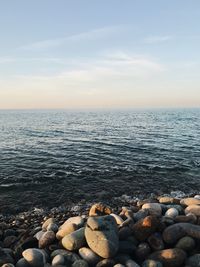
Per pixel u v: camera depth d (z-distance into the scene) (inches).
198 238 332.2
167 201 494.0
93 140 1670.8
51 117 5201.8
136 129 2404.0
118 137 1806.1
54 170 949.2
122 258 310.2
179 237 332.5
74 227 356.8
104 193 721.0
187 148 1360.7
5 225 496.4
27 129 2490.2
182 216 379.9
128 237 344.5
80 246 327.6
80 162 1068.5
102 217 343.9
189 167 987.9
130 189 754.8
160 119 4092.0
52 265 304.5
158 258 311.1
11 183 803.4
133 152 1257.4
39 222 534.0
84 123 3292.3
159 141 1604.3
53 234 360.5
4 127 2738.7
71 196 698.8
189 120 3786.9
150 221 340.2
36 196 698.8
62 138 1787.6
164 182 818.2
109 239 315.0
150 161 1075.9
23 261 314.5
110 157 1153.4
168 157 1149.7
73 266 301.7
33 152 1285.7
